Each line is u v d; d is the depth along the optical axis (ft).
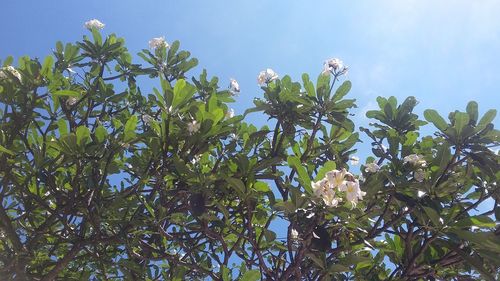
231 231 6.45
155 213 6.57
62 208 6.55
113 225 6.62
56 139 6.44
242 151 6.81
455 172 6.18
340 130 6.98
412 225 6.11
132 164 6.95
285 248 5.92
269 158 6.30
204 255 7.77
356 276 6.81
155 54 8.55
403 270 6.33
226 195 6.48
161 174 6.33
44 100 7.34
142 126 8.28
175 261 6.57
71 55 8.20
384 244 6.75
